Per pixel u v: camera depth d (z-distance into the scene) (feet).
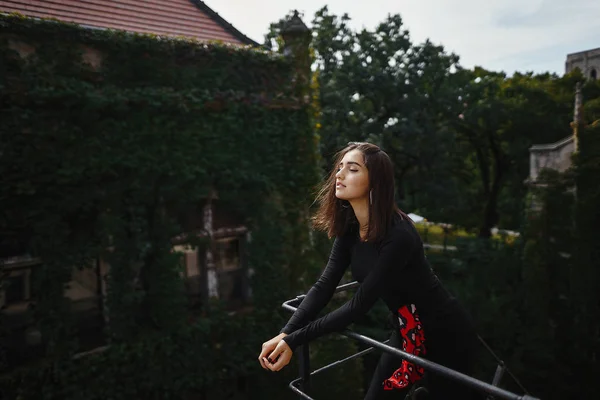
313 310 5.92
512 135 87.66
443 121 79.30
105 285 21.49
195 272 27.48
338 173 5.53
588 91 84.28
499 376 6.97
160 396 23.31
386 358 6.26
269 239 25.77
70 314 20.27
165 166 21.81
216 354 24.45
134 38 20.68
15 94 18.20
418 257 5.31
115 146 20.68
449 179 78.79
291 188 26.40
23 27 18.25
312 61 26.91
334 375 27.86
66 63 19.35
